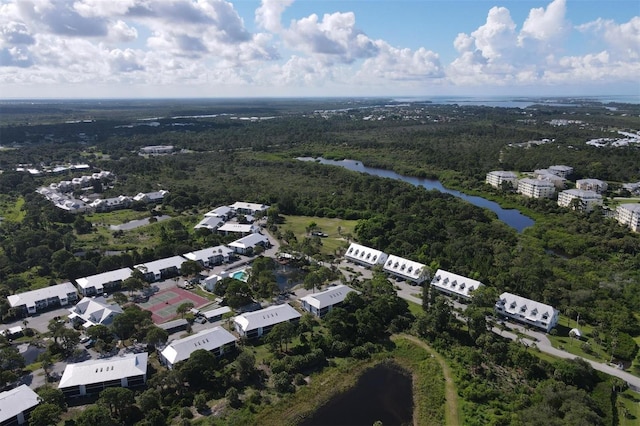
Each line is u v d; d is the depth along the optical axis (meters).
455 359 144.50
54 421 110.19
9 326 164.38
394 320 163.88
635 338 155.62
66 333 145.12
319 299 172.75
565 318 169.38
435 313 159.00
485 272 197.88
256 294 188.25
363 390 132.25
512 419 114.69
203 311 173.62
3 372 127.88
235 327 161.12
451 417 119.75
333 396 129.25
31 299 175.38
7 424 112.94
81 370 129.00
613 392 127.69
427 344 154.25
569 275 197.25
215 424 115.88
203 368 131.25
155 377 127.81
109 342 150.75
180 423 113.62
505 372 137.50
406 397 129.50
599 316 165.38
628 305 176.62
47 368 137.00
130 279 185.25
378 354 148.88
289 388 130.38
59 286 184.88
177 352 137.50
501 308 169.00
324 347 149.00
